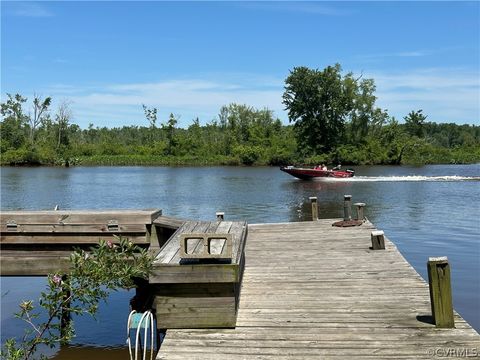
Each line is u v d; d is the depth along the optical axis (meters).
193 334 5.71
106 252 5.19
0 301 10.82
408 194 35.06
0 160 83.38
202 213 26.77
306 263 9.01
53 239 8.73
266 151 87.56
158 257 6.25
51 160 85.25
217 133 105.44
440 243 17.25
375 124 88.69
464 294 11.23
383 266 8.58
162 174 62.75
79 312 4.98
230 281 5.79
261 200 32.59
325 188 40.69
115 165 87.44
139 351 7.76
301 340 5.47
